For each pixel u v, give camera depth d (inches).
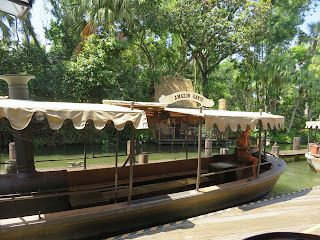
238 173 262.2
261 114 223.5
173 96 279.1
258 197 241.3
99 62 558.9
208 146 444.1
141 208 156.2
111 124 189.8
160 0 744.3
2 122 140.0
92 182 219.3
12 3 117.3
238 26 768.9
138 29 733.3
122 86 609.9
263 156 294.5
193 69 1092.5
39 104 132.2
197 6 775.1
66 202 163.9
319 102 1264.8
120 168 234.2
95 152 515.2
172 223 162.2
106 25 612.1
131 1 615.2
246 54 829.2
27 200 149.2
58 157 427.8
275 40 961.5
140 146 253.9
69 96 596.1
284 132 1011.9
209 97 1033.5
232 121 189.2
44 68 600.4
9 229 119.7
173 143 705.0
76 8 641.6
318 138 977.5
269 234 64.1
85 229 141.9
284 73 871.7
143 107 225.8
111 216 148.8
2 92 547.5
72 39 730.8
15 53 583.5
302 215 176.1
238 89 1083.3
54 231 132.7
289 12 1013.2
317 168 405.4
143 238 140.0
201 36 789.2
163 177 251.1
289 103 1168.8
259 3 763.4
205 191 187.9
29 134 145.9
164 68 953.5
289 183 348.2
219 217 174.2
